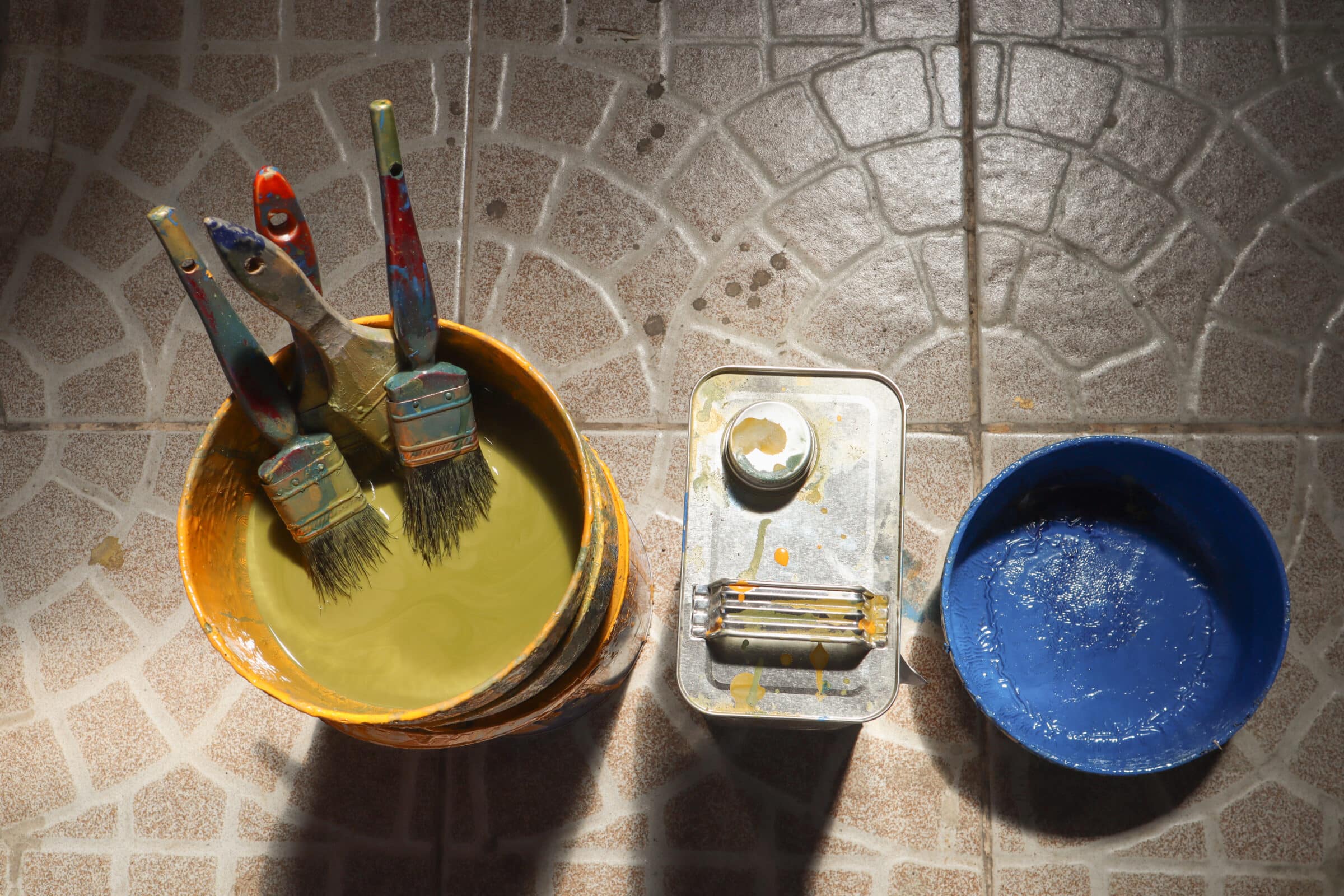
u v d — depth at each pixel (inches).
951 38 69.5
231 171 70.0
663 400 66.4
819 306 67.1
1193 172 67.6
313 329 40.9
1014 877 60.9
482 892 61.6
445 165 69.5
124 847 62.7
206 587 44.5
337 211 69.3
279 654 46.6
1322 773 61.0
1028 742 53.6
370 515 47.6
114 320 68.6
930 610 63.3
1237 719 54.4
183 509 42.8
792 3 70.2
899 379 66.1
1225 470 64.6
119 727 63.9
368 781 63.0
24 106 70.9
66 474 66.9
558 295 67.9
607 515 46.8
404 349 43.7
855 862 61.3
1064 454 57.4
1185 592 60.6
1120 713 59.5
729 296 67.5
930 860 61.2
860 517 49.8
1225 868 60.4
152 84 71.0
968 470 64.8
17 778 63.6
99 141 70.4
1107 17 69.3
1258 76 68.3
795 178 68.6
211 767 63.4
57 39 71.6
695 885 61.4
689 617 49.1
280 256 37.5
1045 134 68.5
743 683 48.6
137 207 69.7
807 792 62.0
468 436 46.1
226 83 70.9
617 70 70.1
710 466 50.5
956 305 66.8
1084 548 61.6
